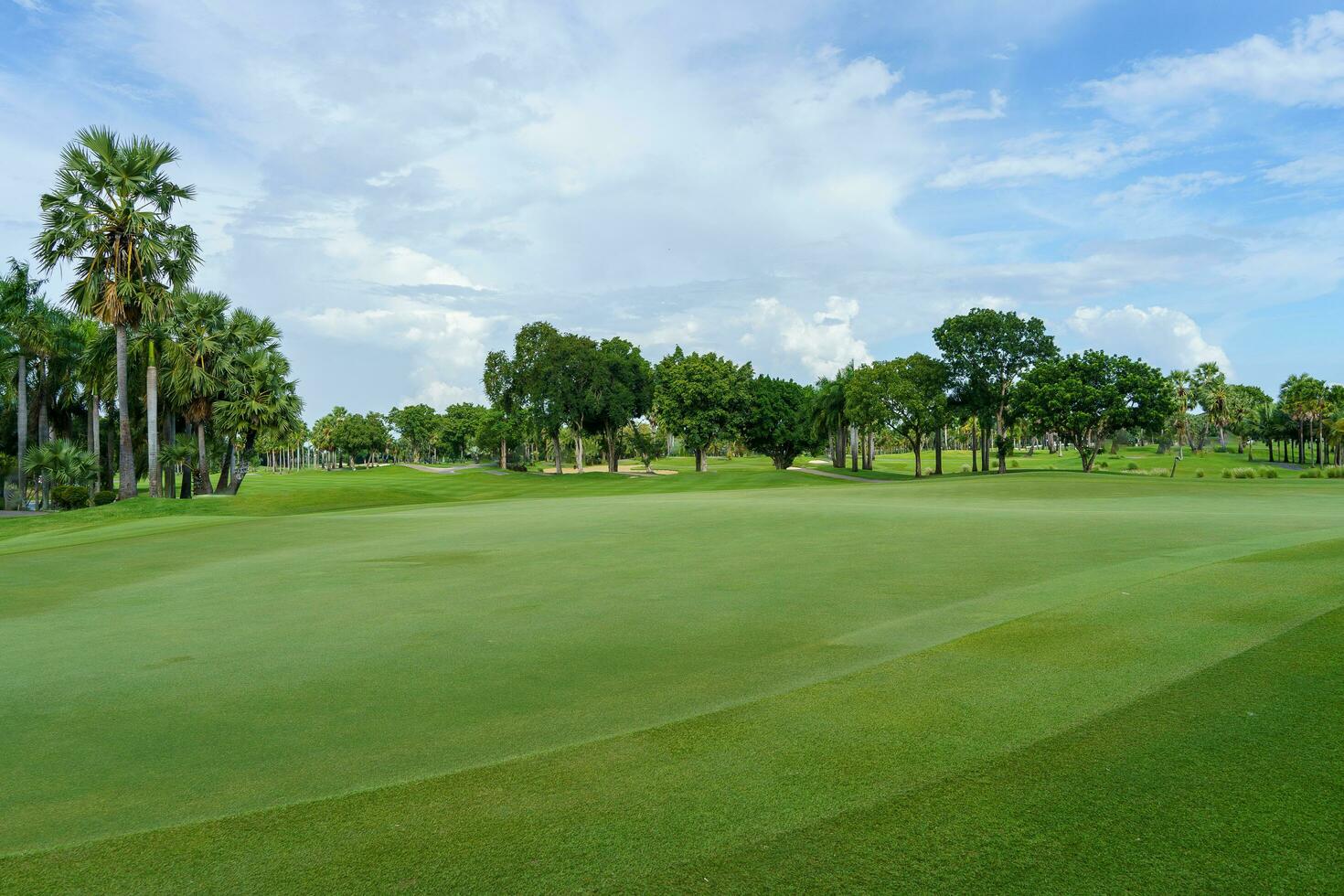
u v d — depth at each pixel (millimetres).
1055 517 17453
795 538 14461
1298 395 88875
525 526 18531
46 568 13211
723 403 71125
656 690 5395
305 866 3061
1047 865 2850
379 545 15391
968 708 4559
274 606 9148
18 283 36844
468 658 6465
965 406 64938
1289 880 2715
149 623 8438
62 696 5707
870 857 2951
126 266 31062
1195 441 116250
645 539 14852
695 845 3096
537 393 68375
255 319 42562
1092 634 6086
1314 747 3785
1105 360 57594
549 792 3660
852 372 74500
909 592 8688
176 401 38781
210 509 30734
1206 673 4973
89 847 3312
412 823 3398
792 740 4180
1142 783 3486
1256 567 8578
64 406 44500
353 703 5348
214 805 3713
